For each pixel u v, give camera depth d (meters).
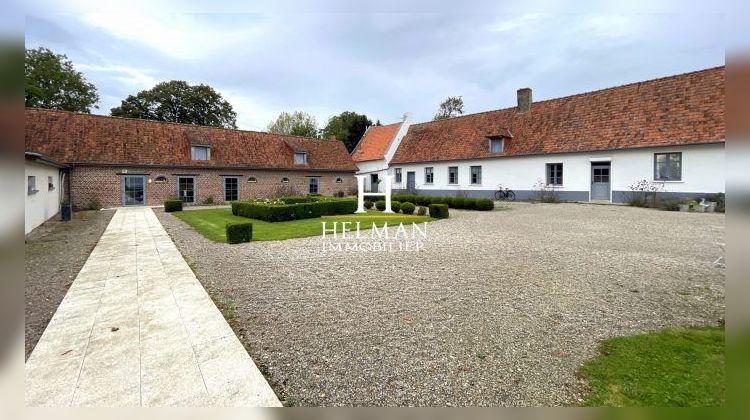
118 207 20.47
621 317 4.26
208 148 24.05
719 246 8.06
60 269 6.48
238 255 7.73
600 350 3.44
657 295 5.05
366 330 3.89
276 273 6.24
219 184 24.30
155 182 21.83
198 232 11.18
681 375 2.97
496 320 4.16
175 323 4.03
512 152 23.06
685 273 6.16
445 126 29.30
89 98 36.34
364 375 3.01
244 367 3.10
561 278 5.88
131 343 3.54
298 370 3.09
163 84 41.75
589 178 19.94
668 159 17.30
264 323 4.08
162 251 8.11
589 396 2.72
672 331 3.83
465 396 2.74
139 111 40.28
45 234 10.68
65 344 3.52
